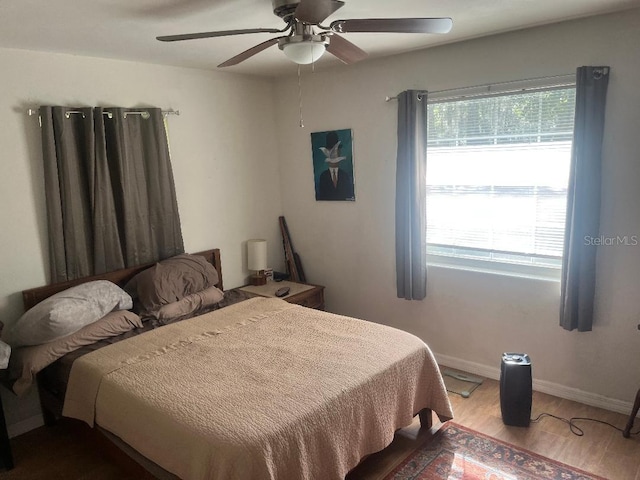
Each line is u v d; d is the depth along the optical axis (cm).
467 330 341
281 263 446
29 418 294
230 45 285
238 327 287
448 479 230
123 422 211
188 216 370
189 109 362
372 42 300
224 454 171
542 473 232
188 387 213
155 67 338
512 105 299
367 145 369
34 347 258
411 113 323
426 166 336
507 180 311
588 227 268
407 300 368
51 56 288
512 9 238
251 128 407
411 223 338
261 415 190
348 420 209
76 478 248
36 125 285
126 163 319
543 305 304
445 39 297
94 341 273
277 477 178
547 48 277
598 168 264
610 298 278
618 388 284
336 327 282
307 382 215
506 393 271
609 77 259
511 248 317
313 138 400
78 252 303
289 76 406
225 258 400
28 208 286
